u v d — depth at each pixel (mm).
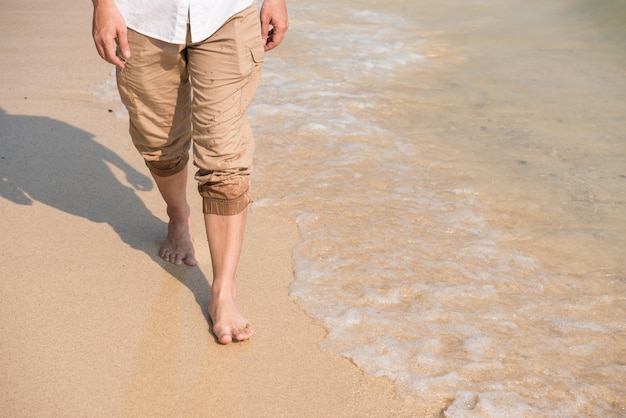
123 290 2939
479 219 3607
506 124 4777
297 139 4402
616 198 3840
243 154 2574
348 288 3008
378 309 2883
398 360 2604
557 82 5566
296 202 3670
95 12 2426
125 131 4410
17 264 3062
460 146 4438
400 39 6672
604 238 3480
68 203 3568
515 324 2846
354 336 2725
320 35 6664
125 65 2590
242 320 2695
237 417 2338
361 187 3857
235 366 2561
